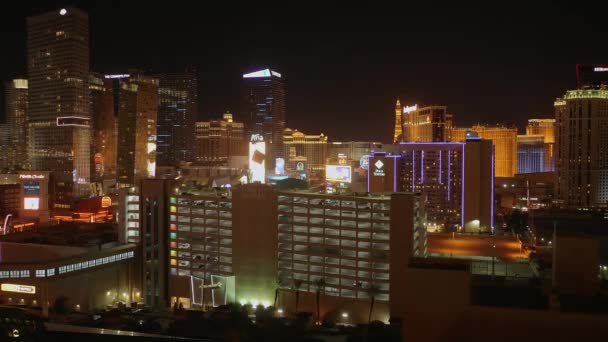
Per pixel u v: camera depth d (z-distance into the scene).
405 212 162.12
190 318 147.75
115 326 143.62
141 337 62.94
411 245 161.75
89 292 183.00
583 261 121.25
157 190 198.50
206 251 194.00
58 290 172.50
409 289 61.78
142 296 199.38
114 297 193.12
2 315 60.03
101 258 186.50
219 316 145.25
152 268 199.88
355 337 129.12
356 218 171.25
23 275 169.25
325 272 176.12
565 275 122.38
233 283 185.50
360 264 171.88
